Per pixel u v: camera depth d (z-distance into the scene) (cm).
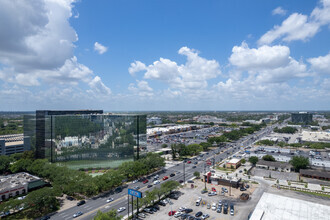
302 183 13962
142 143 18462
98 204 10669
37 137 18400
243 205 10625
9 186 11750
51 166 14250
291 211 8044
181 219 9188
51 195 10012
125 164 14962
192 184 13212
